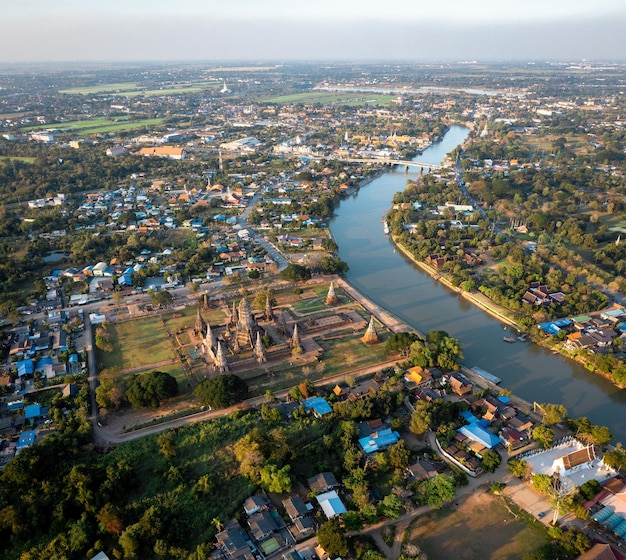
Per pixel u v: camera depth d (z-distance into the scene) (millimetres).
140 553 126625
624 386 197250
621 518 131875
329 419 173250
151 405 180625
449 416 173000
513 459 152500
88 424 168750
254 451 150625
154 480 149625
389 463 152875
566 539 125188
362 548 124688
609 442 167125
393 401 182125
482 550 127375
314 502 141000
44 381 197750
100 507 136625
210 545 127750
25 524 132125
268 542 128500
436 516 137500
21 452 148500
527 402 188750
